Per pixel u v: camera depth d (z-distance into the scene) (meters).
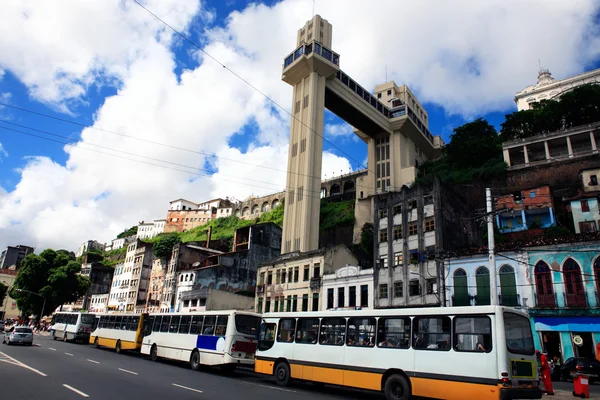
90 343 36.00
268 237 63.62
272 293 44.00
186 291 55.34
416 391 12.79
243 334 20.48
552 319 26.17
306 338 16.97
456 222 37.25
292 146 69.81
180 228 128.25
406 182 73.88
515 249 28.47
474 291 29.59
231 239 87.44
